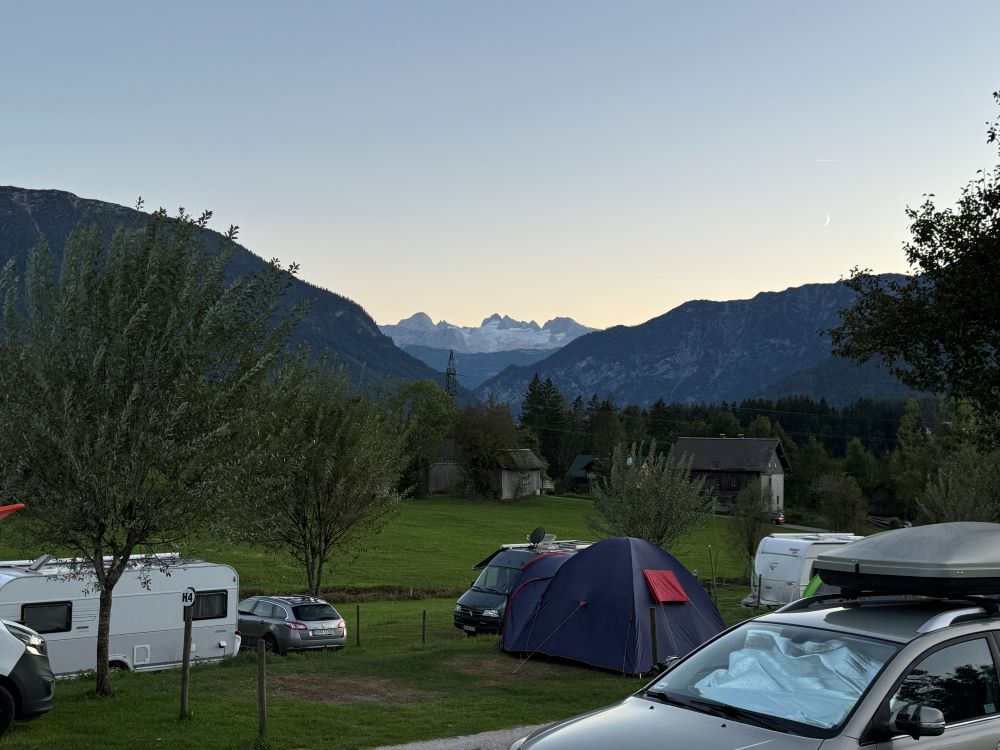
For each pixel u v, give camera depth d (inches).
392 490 1027.3
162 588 834.8
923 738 216.8
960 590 243.8
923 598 266.7
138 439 464.1
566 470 5964.6
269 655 764.0
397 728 441.7
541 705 503.5
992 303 634.8
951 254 669.3
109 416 466.3
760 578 1039.0
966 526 266.5
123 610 809.5
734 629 266.4
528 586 697.6
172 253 488.7
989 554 248.2
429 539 2669.8
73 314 474.6
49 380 462.3
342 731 434.0
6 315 473.7
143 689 546.6
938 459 1716.3
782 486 4552.2
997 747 226.5
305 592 1608.0
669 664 264.2
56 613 770.2
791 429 7495.1
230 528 520.4
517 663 644.1
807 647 242.5
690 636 634.2
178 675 629.9
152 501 489.1
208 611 861.2
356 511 986.7
